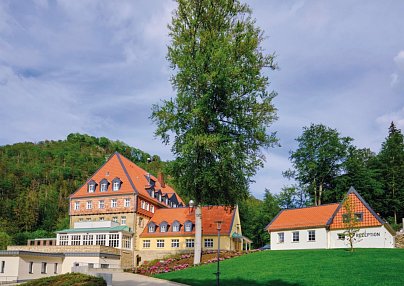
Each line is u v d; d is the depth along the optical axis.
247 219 83.88
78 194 67.62
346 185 70.31
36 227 101.94
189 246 60.50
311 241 49.41
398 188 73.62
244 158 37.19
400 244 52.09
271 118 38.22
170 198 77.44
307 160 71.44
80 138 197.38
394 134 81.81
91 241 59.53
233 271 32.97
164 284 27.75
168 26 39.75
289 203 74.62
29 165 146.00
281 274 29.86
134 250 61.12
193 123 36.75
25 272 41.06
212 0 39.06
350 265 31.91
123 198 63.97
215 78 35.56
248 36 38.09
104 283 23.88
